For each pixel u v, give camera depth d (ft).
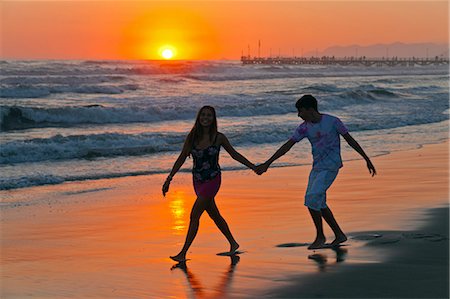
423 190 52.13
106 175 66.90
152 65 388.98
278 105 141.69
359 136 100.12
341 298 25.68
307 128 34.50
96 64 402.93
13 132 107.76
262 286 27.53
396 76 439.63
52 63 346.13
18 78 221.66
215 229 40.01
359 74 468.75
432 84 292.61
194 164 33.73
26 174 67.21
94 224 43.04
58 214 46.83
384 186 54.54
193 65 382.42
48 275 30.66
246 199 50.57
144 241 37.60
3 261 33.45
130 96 177.68
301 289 26.91
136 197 53.78
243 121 121.49
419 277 28.02
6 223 43.80
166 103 153.17
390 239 34.96
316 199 33.81
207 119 33.63
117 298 26.78
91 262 32.83
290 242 35.65
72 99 167.02
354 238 35.53
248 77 312.50
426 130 108.47
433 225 38.50
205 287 27.86
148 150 85.10
